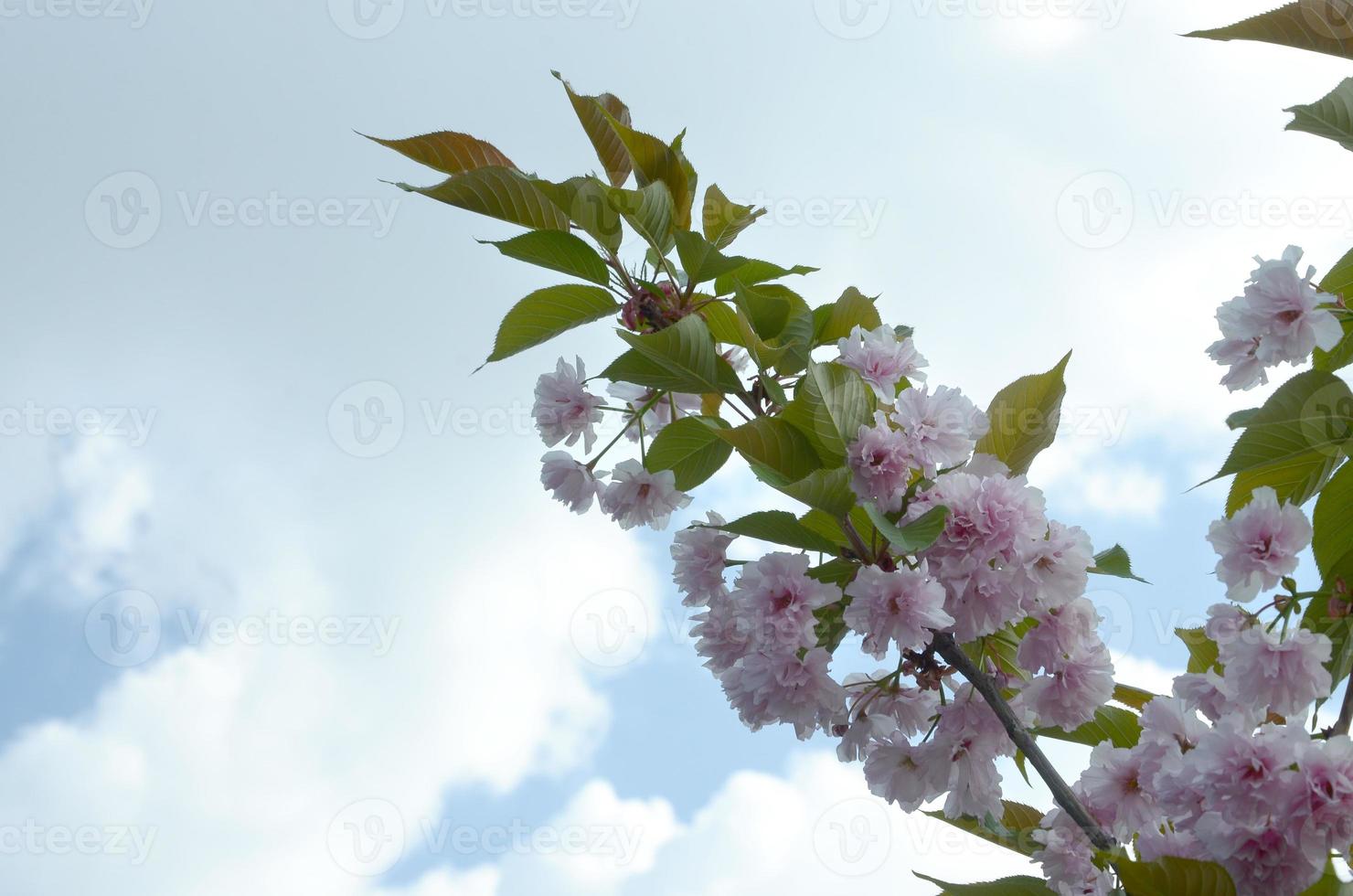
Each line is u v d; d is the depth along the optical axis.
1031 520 1.23
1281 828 1.14
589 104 1.34
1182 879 1.14
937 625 1.21
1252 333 1.19
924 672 1.28
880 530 1.21
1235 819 1.14
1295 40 1.20
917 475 1.25
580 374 1.37
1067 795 1.21
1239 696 1.18
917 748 1.27
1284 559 1.18
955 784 1.26
